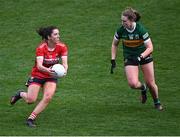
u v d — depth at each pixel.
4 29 44.53
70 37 43.31
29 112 31.30
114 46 31.31
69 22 45.31
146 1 48.12
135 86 30.89
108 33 43.75
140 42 30.45
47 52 28.64
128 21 29.91
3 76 37.56
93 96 34.25
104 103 32.94
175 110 31.56
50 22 45.28
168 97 33.94
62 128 28.48
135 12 30.12
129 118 30.16
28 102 29.48
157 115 30.67
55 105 32.59
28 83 29.39
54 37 28.23
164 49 41.50
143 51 30.70
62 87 35.75
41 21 45.44
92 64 39.44
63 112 31.34
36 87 28.95
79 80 36.91
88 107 32.22
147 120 29.80
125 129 28.33
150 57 31.11
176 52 41.03
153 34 43.62
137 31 30.22
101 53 41.00
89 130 28.17
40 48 28.58
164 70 38.47
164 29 44.25
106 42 42.53
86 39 43.03
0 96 34.12
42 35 28.42
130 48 30.70
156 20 45.44
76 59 40.19
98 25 44.88
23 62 39.78
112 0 48.34
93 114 30.92
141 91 31.75
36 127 28.62
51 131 27.97
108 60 39.97
